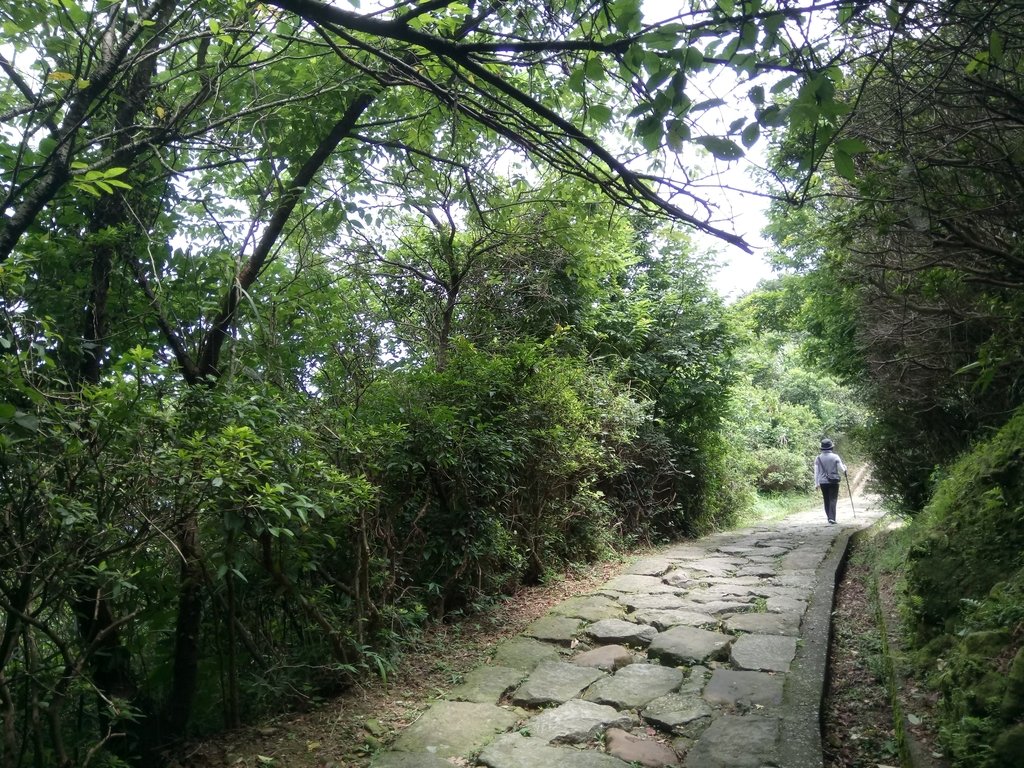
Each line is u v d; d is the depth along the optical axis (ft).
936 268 14.35
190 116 17.38
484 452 21.91
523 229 26.94
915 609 15.78
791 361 105.29
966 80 11.27
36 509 10.15
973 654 11.60
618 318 39.73
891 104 12.06
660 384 41.47
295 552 14.67
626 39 8.99
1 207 11.71
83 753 12.68
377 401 19.97
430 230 28.73
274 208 18.71
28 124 12.15
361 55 18.19
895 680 14.58
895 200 12.70
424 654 18.60
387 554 18.76
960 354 22.35
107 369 16.01
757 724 13.75
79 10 11.39
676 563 31.37
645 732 14.02
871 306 20.07
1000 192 12.64
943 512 17.53
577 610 22.58
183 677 14.19
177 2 15.98
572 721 14.35
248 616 15.60
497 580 23.44
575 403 27.94
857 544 37.76
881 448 35.01
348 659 16.43
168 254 17.33
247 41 15.21
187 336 17.56
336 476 14.21
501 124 11.67
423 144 20.30
